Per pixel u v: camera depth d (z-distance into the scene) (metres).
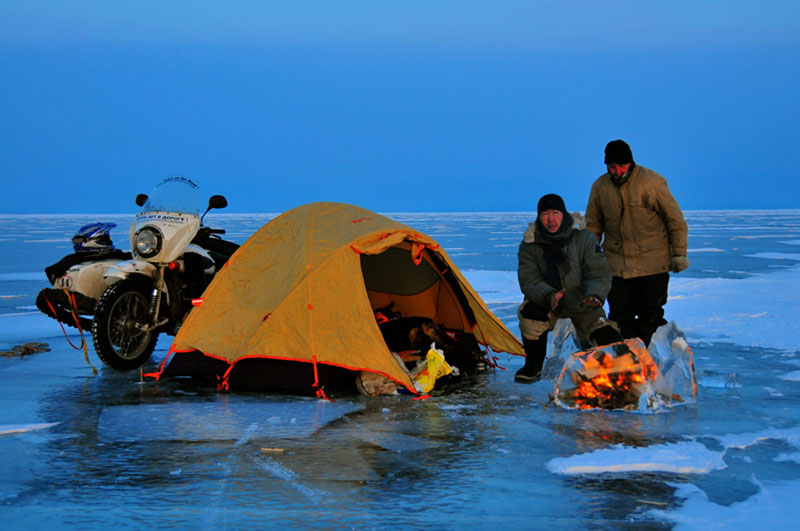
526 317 6.73
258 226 78.75
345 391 6.54
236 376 6.52
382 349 6.38
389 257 7.88
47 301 7.49
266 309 6.70
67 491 3.93
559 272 6.49
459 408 5.83
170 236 7.43
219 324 6.95
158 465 4.37
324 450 4.66
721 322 10.24
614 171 6.76
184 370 6.88
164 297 7.55
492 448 4.70
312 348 6.35
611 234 7.01
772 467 4.32
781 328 9.66
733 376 6.54
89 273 7.46
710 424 5.26
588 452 4.56
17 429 5.12
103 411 5.73
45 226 87.69
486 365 7.61
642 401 5.69
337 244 6.84
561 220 6.42
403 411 5.74
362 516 3.58
